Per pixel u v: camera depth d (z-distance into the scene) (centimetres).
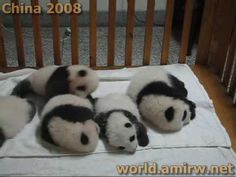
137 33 225
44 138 112
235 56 137
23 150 111
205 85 148
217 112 133
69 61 194
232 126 127
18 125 117
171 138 118
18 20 143
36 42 148
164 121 116
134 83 128
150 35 152
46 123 110
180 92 129
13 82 142
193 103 129
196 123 124
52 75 127
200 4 184
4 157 109
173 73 150
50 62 192
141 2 229
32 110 124
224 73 147
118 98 122
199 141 117
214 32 152
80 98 119
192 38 194
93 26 145
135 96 124
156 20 234
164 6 230
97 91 138
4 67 155
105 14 230
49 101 118
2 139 113
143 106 120
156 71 131
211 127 123
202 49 159
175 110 115
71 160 109
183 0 217
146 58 158
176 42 215
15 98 124
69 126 107
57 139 108
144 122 124
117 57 198
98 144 113
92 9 141
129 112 116
